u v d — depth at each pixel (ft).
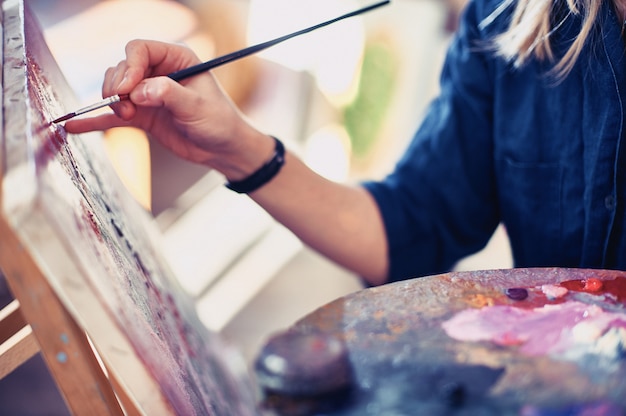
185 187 7.88
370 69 9.09
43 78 2.62
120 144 6.79
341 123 9.20
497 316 2.09
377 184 3.57
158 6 8.08
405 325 2.06
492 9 3.47
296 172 3.28
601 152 3.08
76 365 1.78
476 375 1.86
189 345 2.81
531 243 3.40
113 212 2.71
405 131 9.34
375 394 1.81
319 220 3.34
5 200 1.45
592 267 3.19
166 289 3.08
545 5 3.10
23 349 2.34
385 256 3.47
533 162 3.32
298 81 8.79
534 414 1.73
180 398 1.86
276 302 7.11
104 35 7.36
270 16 8.79
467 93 3.51
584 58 3.10
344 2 9.00
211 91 3.00
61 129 2.55
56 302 1.71
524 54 3.21
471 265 7.72
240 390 3.91
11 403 4.17
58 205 1.56
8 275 1.67
